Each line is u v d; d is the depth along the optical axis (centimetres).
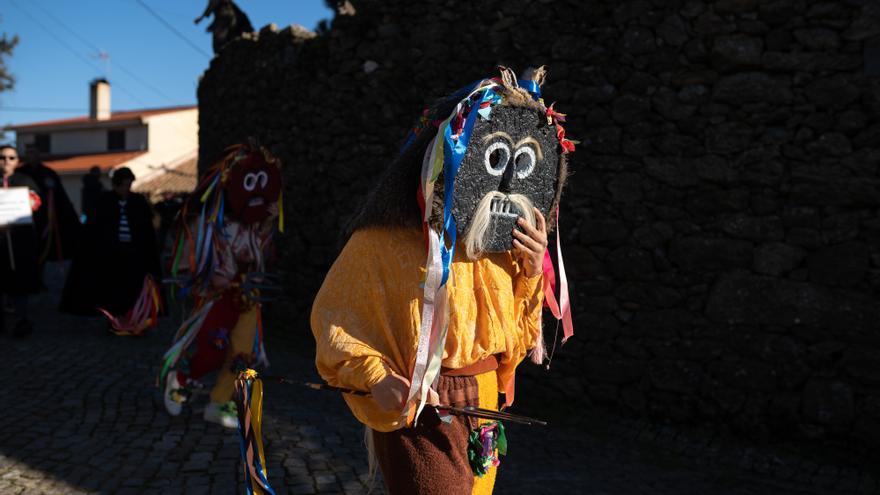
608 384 598
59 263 862
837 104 531
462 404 221
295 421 534
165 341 784
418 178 216
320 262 817
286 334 834
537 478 459
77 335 783
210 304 498
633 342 591
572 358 614
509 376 244
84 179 1368
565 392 614
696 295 570
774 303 541
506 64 662
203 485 404
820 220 532
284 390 622
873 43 523
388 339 212
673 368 572
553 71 631
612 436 558
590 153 612
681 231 578
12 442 452
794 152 542
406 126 743
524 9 652
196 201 503
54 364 647
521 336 239
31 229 748
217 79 1050
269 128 893
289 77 862
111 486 397
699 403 560
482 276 226
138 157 3262
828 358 523
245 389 243
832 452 515
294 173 850
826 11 535
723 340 557
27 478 400
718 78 567
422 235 217
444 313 207
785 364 534
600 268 606
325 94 813
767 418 538
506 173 219
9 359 654
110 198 777
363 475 433
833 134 531
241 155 494
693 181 574
